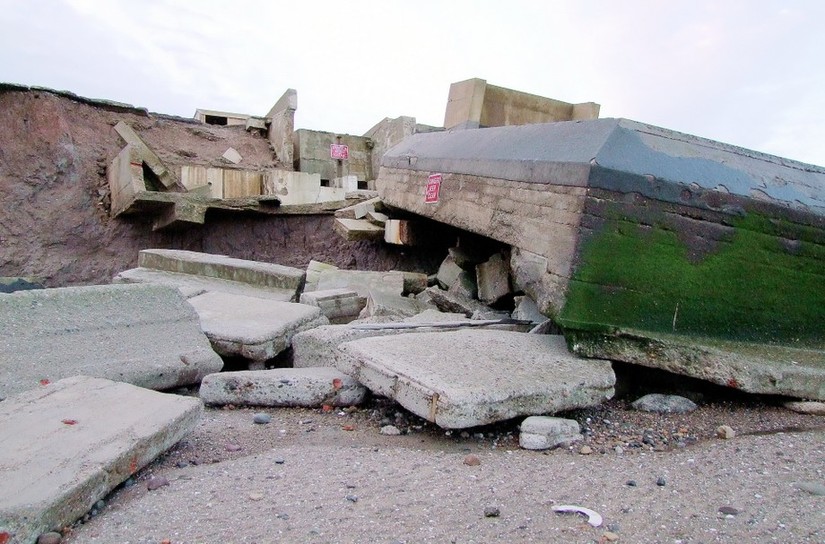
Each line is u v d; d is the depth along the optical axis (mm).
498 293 5738
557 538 2158
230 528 2166
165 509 2309
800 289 4324
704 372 3697
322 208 11328
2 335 3592
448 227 8414
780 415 3713
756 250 4133
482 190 5227
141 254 7504
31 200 11570
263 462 2830
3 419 2705
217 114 17953
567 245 3793
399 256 10133
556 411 3328
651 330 3873
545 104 7648
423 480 2637
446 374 3271
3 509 2002
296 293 6836
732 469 2844
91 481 2271
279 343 4629
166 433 2773
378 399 3869
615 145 3863
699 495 2549
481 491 2529
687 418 3641
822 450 3098
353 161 17344
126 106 14312
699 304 4027
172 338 4207
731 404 3904
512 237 4594
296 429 3395
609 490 2582
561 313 3705
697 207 3928
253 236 11367
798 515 2363
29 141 11953
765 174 4348
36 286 8172
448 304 6301
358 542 2092
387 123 16938
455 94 7508
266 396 3768
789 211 4180
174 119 15930
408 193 7055
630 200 3783
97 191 12008
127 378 3699
